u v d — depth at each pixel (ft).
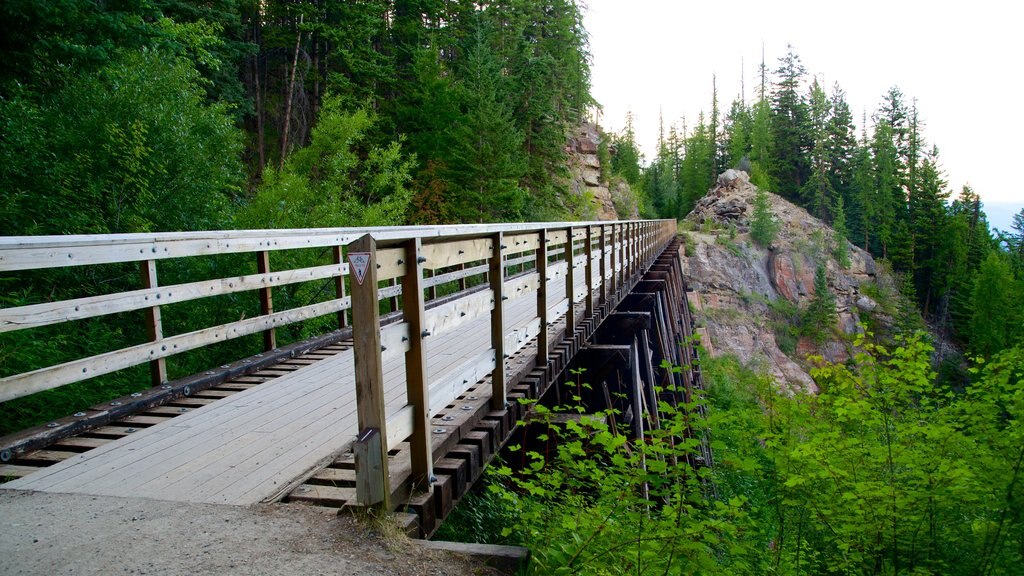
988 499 13.71
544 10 147.13
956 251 198.80
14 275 22.75
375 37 99.04
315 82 88.58
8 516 9.27
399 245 9.82
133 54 37.45
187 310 26.30
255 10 88.94
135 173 30.12
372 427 9.07
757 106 261.85
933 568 14.07
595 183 161.58
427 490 10.41
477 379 13.21
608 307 30.40
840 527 14.98
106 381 20.56
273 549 8.29
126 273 25.79
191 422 14.21
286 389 17.15
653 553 10.23
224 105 47.32
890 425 15.66
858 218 221.66
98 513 9.40
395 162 77.82
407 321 10.22
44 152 28.43
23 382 12.35
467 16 116.67
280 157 86.12
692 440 11.15
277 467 11.34
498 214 79.10
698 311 137.08
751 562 15.39
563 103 149.48
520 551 8.84
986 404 15.25
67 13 29.09
